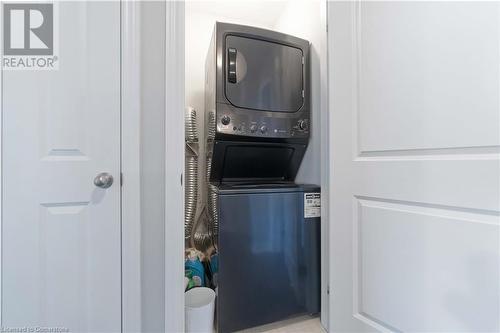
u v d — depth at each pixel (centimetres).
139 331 93
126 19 93
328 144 124
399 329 90
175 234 98
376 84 98
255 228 123
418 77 84
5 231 81
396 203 92
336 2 113
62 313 86
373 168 99
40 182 84
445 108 77
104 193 91
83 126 88
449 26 76
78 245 88
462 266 74
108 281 91
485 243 70
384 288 95
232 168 158
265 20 208
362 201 105
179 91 99
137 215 94
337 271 113
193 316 111
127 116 93
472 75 71
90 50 89
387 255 94
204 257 159
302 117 150
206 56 179
